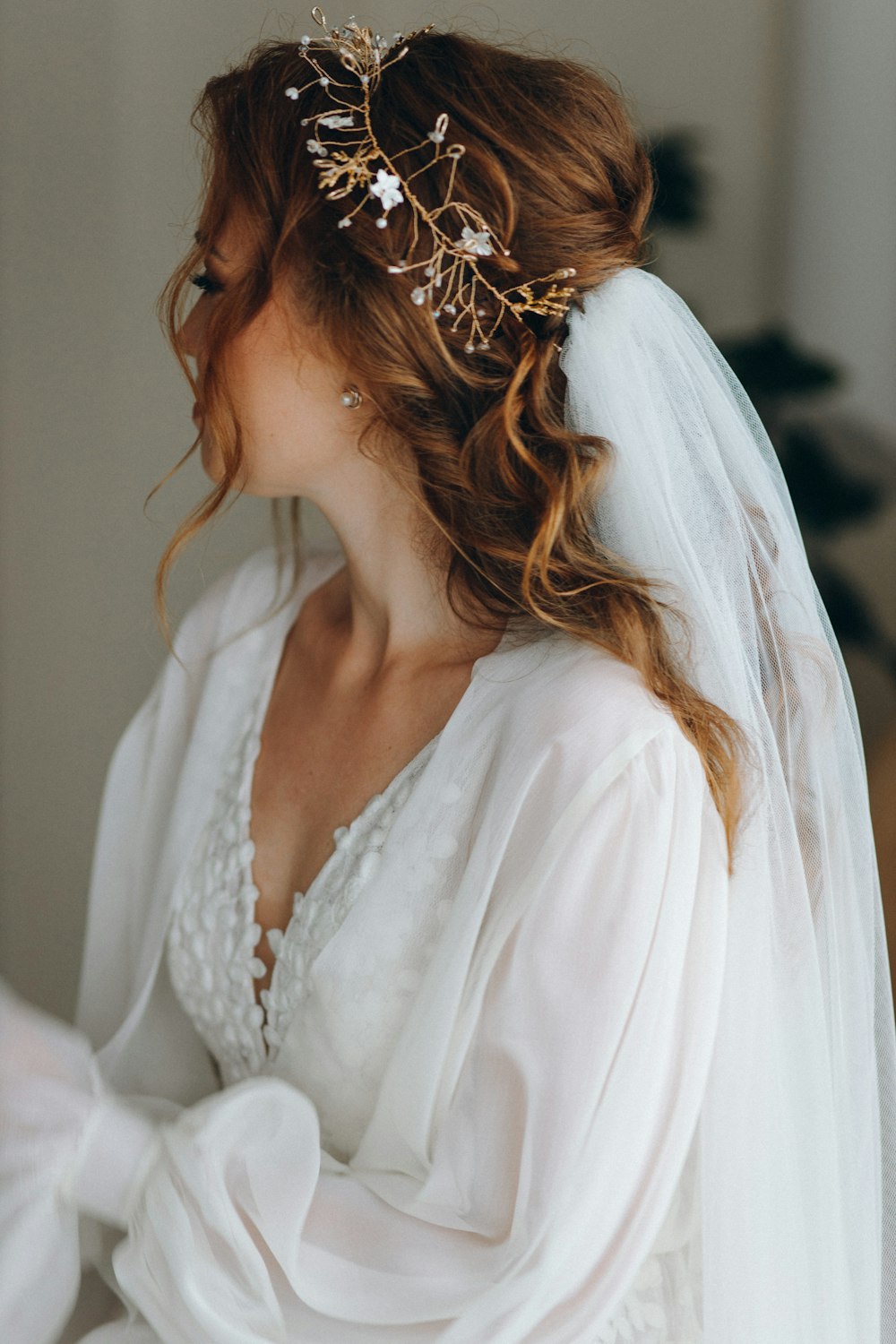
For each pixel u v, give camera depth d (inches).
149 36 72.2
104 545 78.4
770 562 40.9
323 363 39.8
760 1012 38.0
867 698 66.1
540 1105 35.1
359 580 45.2
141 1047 52.5
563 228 38.0
